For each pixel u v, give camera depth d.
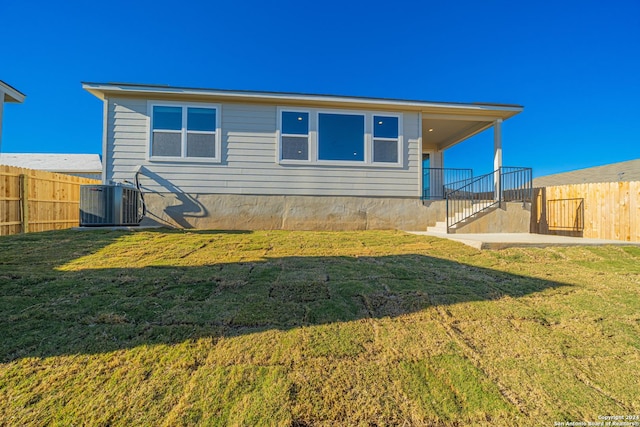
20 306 2.36
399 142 8.38
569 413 1.44
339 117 8.21
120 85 7.20
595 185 7.50
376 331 2.15
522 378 1.68
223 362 1.73
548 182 14.95
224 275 3.38
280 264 3.98
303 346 1.92
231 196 7.76
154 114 7.55
